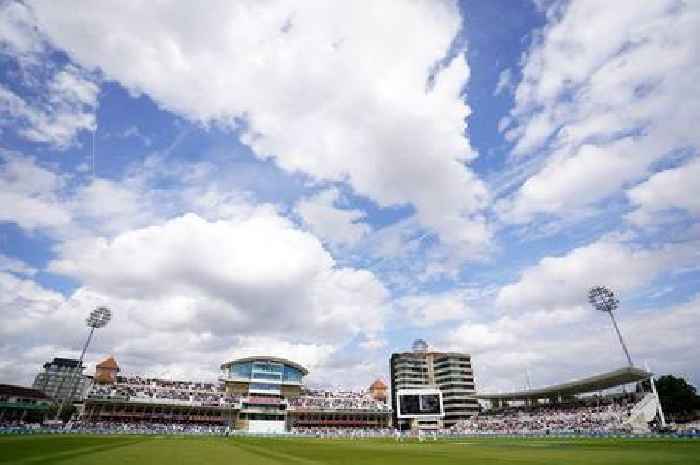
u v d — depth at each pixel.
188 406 92.81
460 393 134.88
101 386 87.75
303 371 114.44
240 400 99.94
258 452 33.78
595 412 76.94
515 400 107.56
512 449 39.06
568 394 90.56
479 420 97.38
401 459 28.48
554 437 66.38
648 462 23.81
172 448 34.81
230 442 50.66
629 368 65.94
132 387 92.44
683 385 89.44
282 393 110.19
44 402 93.00
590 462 24.62
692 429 59.22
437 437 77.38
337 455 32.12
